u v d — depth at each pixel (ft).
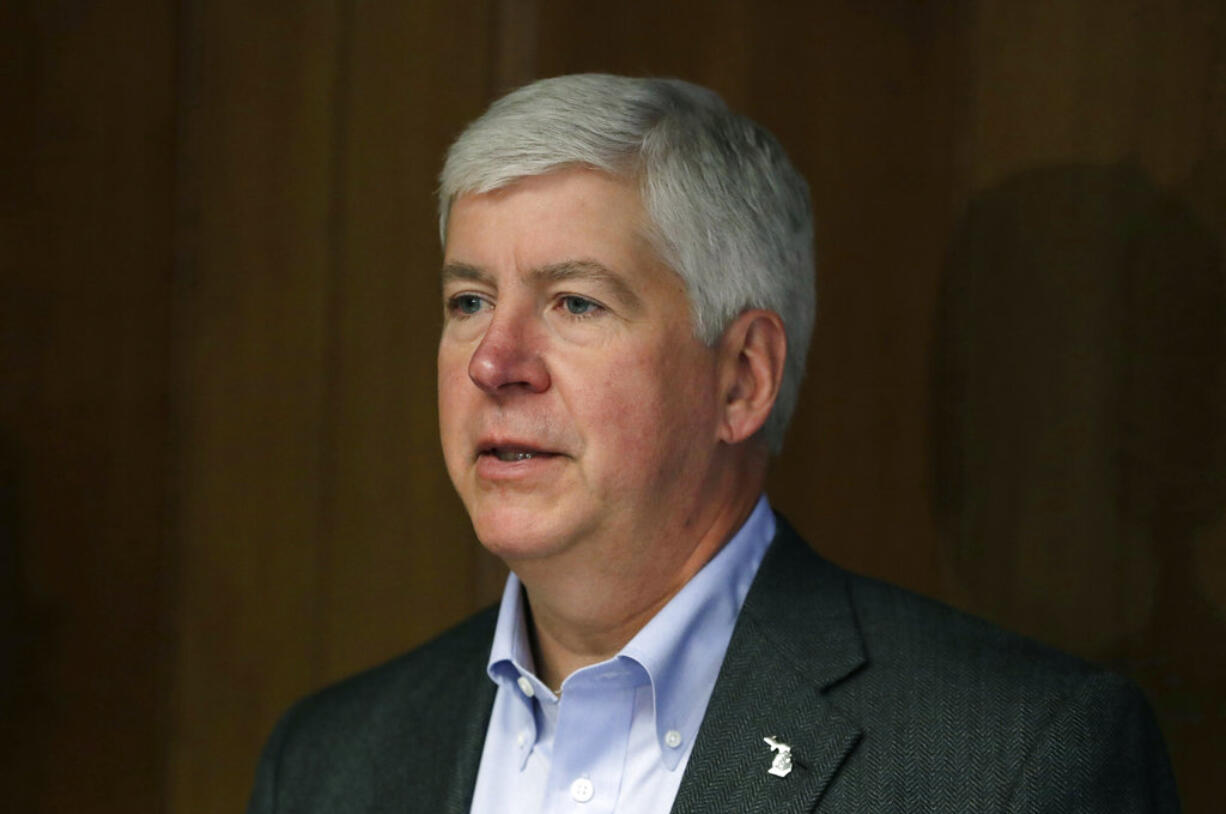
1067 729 18.12
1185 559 24.23
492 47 28.43
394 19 29.25
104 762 30.07
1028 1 26.14
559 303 19.35
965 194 26.91
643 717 19.98
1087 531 25.44
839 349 27.78
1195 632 24.09
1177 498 24.31
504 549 19.31
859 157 27.58
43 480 28.94
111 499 30.09
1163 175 24.48
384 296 29.37
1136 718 18.69
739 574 20.75
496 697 21.70
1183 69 24.26
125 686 30.42
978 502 26.76
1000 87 26.50
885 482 27.53
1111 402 25.14
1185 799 24.22
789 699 19.13
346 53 29.66
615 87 19.88
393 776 21.72
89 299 29.60
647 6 27.99
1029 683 18.75
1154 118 24.59
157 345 30.78
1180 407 24.27
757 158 20.62
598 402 18.95
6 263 28.27
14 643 28.53
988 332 26.63
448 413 20.16
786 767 18.52
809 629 19.92
